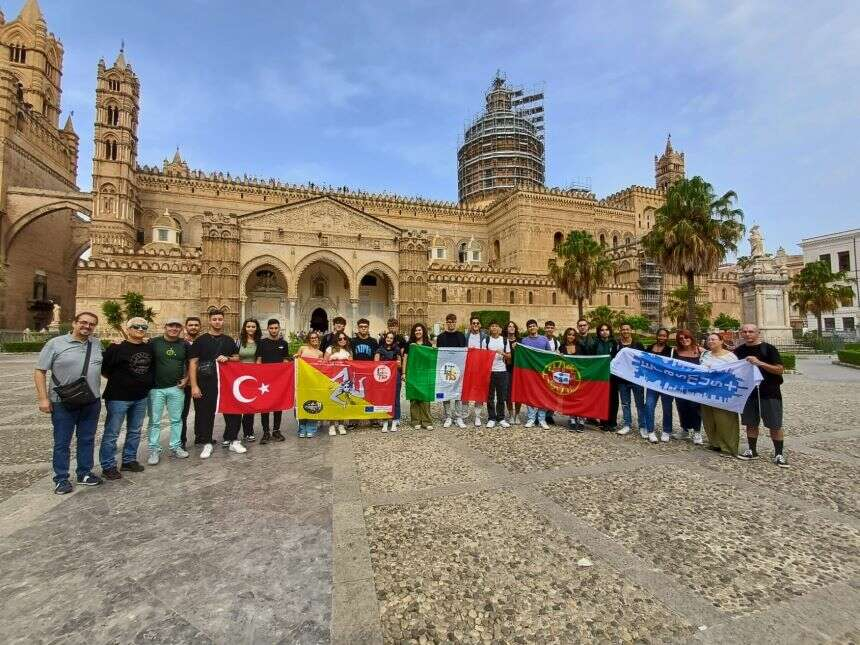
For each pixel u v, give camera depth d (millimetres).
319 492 7469
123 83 63344
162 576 4906
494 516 6480
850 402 16688
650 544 5637
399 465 9023
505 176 96812
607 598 4508
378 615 4215
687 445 10820
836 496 7281
